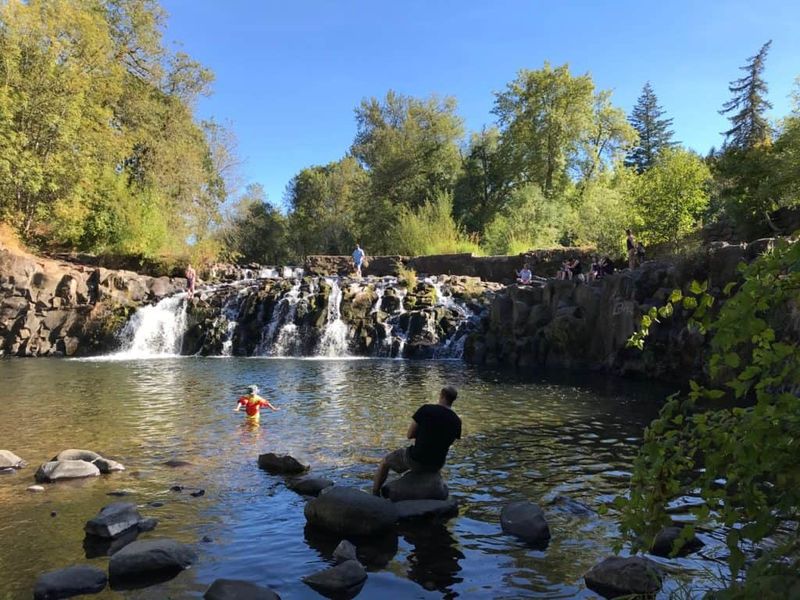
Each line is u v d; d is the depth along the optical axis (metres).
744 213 23.12
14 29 27.02
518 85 48.25
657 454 2.98
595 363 19.22
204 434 9.75
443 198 38.69
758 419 2.65
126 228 31.25
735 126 49.47
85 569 4.67
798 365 2.63
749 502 2.78
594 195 39.72
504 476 7.62
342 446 9.04
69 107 28.25
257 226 60.62
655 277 17.98
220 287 27.44
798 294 2.63
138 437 9.52
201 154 41.09
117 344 24.45
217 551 5.25
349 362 21.42
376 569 4.92
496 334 22.22
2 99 25.95
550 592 4.50
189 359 22.36
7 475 7.42
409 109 54.19
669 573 4.69
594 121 47.53
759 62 48.72
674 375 16.39
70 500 6.51
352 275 29.86
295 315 24.92
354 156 63.41
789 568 2.65
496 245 36.09
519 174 49.25
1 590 4.51
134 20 35.91
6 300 24.08
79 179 29.30
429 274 30.61
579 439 9.61
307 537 5.59
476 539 5.55
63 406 12.15
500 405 12.69
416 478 6.65
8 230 27.48
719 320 2.72
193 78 39.94
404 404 12.55
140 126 35.59
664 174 27.39
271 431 10.00
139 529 5.71
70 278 25.27
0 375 17.20
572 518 6.08
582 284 20.53
